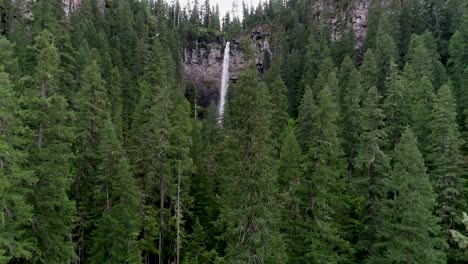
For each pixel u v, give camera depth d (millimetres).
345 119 41406
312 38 82312
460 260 30453
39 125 21016
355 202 34969
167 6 126938
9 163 18109
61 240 21594
